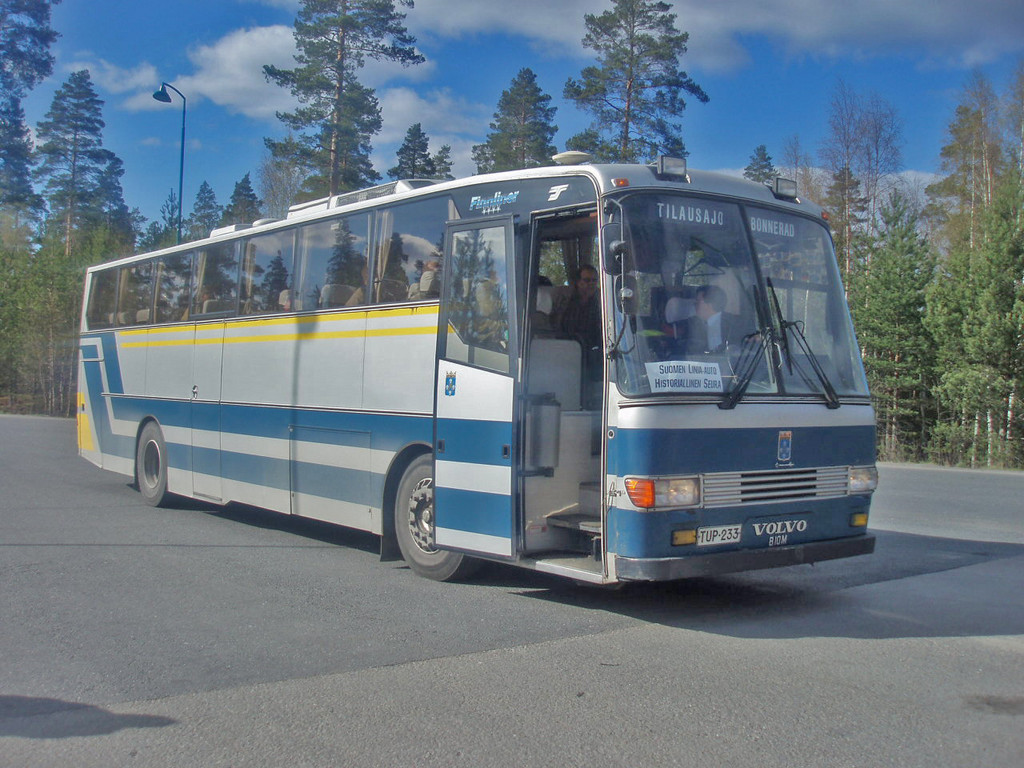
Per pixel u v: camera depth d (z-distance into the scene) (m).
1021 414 33.62
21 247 54.38
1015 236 34.59
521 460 7.76
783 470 7.36
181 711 5.37
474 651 6.54
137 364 14.51
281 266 11.32
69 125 65.94
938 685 5.84
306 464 10.63
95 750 4.83
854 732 5.06
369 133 40.34
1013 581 8.93
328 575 9.14
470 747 4.84
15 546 10.39
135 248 62.09
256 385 11.58
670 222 7.41
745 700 5.55
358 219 10.08
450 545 8.30
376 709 5.39
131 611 7.64
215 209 87.31
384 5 39.03
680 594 8.37
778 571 9.40
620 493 6.91
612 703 5.48
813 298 8.02
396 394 9.31
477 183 8.52
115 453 15.20
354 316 9.96
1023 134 47.03
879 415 41.81
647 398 6.85
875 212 51.19
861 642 6.81
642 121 36.78
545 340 8.05
